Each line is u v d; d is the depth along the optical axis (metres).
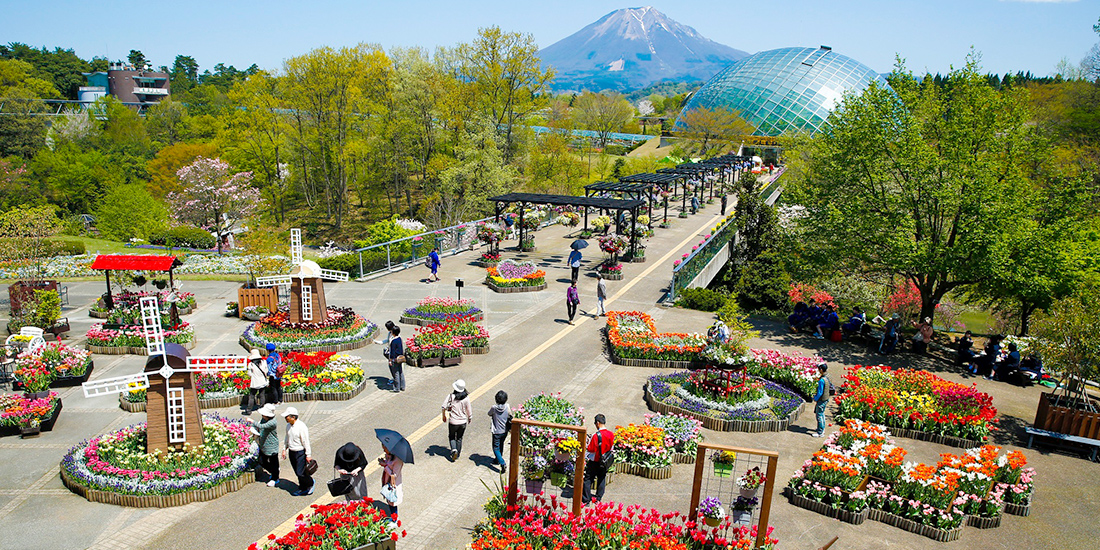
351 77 60.47
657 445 13.51
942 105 23.53
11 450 13.91
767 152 86.75
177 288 29.14
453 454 13.56
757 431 15.62
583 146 85.00
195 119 95.38
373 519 10.45
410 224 43.09
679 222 46.94
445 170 57.12
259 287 24.30
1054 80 57.03
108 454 12.82
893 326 22.11
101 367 19.05
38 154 69.62
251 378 15.68
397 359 17.22
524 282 28.53
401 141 61.31
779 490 12.91
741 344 17.80
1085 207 26.91
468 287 29.05
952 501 12.01
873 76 98.19
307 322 21.62
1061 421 15.46
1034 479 14.03
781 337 23.62
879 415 16.19
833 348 22.52
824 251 24.95
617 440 13.59
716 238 34.62
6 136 74.88
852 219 23.77
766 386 17.72
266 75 61.91
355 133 67.88
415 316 23.67
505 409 12.89
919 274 24.91
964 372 20.84
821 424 15.50
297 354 17.91
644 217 41.22
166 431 12.73
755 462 14.09
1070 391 17.88
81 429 15.08
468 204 55.44
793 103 93.94
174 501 11.70
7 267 30.70
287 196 77.06
